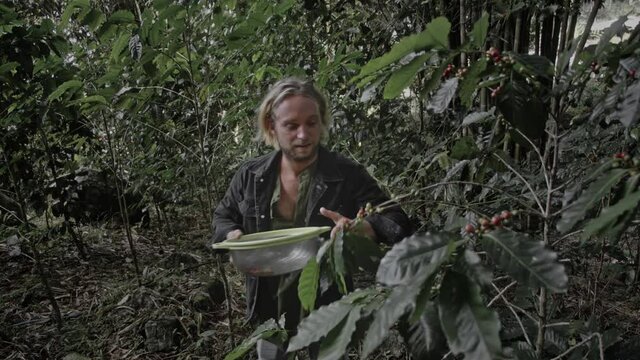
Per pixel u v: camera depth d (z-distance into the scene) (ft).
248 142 9.48
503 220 2.40
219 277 9.81
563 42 6.36
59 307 9.32
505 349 3.29
